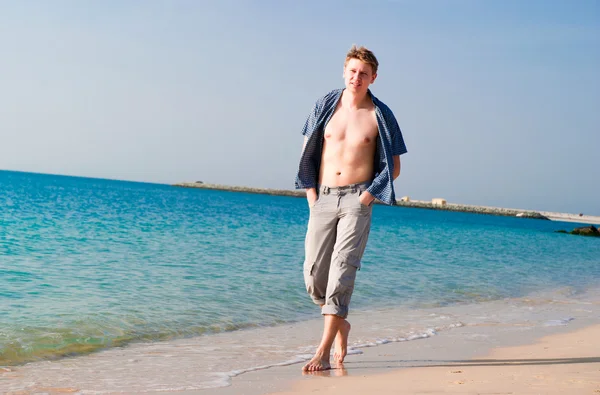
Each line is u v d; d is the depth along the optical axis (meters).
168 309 6.33
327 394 3.22
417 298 8.48
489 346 5.13
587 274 14.14
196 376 3.78
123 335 5.15
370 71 4.19
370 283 9.52
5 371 3.89
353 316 6.81
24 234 13.95
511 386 3.37
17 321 5.29
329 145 4.23
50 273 8.19
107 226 18.05
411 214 80.38
